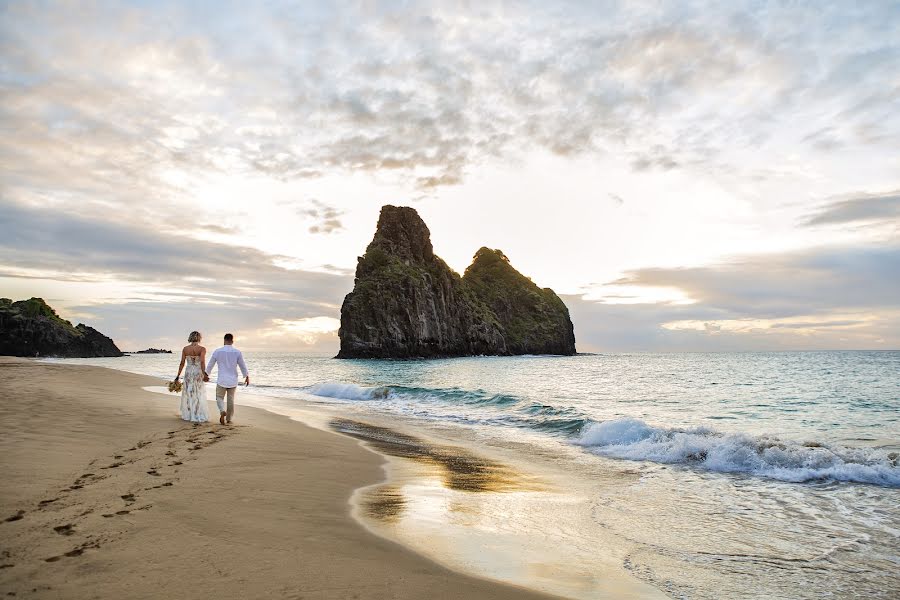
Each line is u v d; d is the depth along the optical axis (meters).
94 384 23.75
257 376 53.88
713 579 4.79
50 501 5.11
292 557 4.21
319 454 9.72
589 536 5.92
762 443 10.92
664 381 46.25
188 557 3.97
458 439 13.66
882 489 8.56
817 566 5.19
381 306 127.12
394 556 4.55
